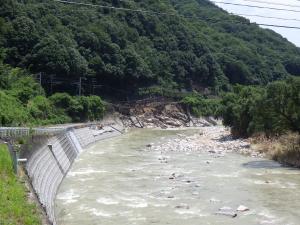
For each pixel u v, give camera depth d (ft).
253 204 100.89
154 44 459.32
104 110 333.62
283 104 164.55
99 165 154.40
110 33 390.63
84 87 343.87
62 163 138.10
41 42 304.30
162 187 117.70
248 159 169.68
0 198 62.75
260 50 648.79
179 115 408.26
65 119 272.72
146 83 417.28
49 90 302.45
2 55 278.05
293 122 166.81
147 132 316.40
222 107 269.64
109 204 99.35
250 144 202.08
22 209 62.28
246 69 539.29
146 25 460.96
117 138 266.57
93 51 358.43
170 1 653.71
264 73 570.87
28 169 85.97
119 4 442.09
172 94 430.20
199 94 468.34
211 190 114.83
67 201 101.40
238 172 141.28
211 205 99.71
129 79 390.63
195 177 132.16
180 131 326.24
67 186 117.60
